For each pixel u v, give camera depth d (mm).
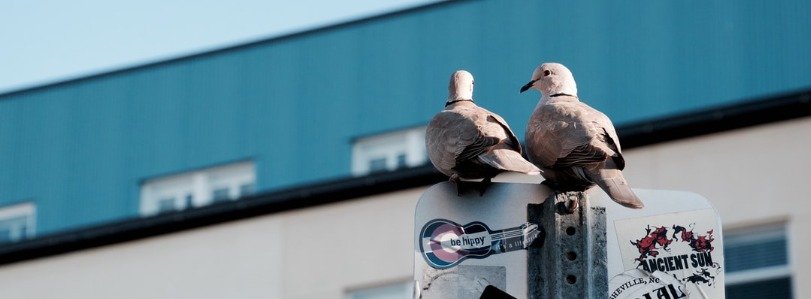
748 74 21766
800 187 18281
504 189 8164
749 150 18562
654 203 8102
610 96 22250
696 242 8016
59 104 26781
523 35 23125
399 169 19812
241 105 25000
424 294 8000
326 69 24438
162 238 20859
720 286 7934
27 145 26625
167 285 20547
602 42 22656
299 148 24141
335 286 19562
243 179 24547
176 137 25453
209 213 20641
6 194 26406
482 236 8078
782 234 18203
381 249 19500
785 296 17984
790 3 21984
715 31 22188
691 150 18688
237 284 20109
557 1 23125
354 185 19953
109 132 26078
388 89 23844
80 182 26016
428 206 8172
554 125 8617
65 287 21188
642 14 22625
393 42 24078
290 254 19938
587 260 7910
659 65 22234
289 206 20234
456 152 8703
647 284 7934
